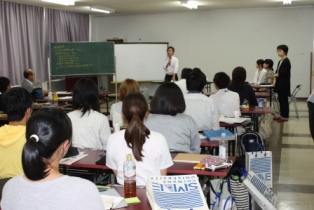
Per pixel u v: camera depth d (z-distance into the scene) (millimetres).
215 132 3445
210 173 2396
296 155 5297
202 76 3893
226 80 4699
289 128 7078
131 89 3912
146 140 2137
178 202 1719
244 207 2721
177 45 11680
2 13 7875
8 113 2209
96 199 1185
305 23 10648
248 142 3801
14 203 1163
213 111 3711
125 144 2148
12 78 8156
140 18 11797
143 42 11125
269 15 10875
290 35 10812
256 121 5289
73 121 3010
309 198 3748
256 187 2506
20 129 2160
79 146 3006
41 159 1146
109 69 9195
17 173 2146
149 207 1784
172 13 11547
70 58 8773
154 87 11570
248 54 11195
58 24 9977
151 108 2840
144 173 2137
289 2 9352
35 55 9070
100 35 12133
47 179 1173
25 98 2215
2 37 7859
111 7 9891
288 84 7641
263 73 8445
